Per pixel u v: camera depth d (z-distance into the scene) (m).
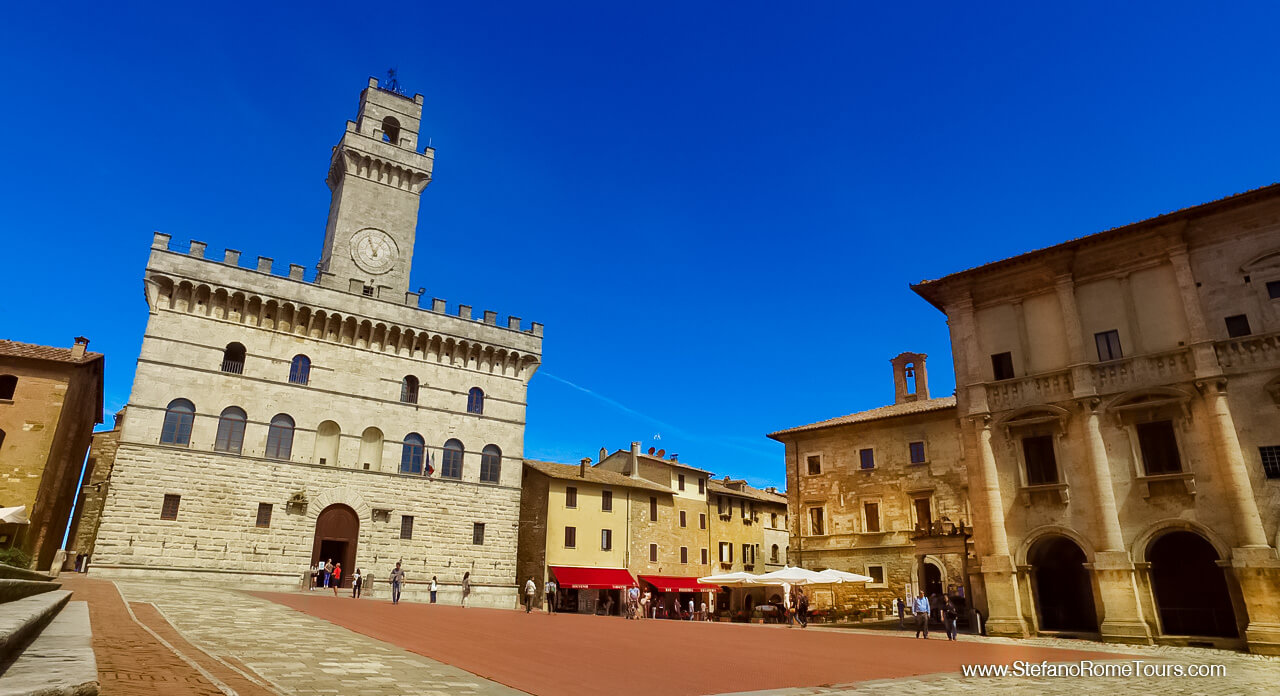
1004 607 35.19
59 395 46.75
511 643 23.41
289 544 50.44
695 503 73.62
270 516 50.25
